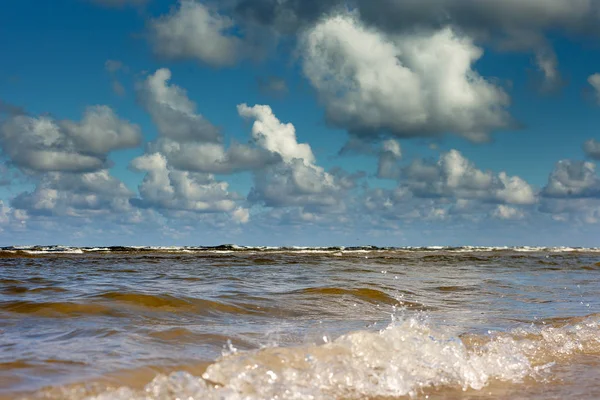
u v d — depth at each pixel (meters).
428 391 4.62
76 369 4.43
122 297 8.62
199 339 5.89
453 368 5.16
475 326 7.47
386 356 5.11
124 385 4.09
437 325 7.45
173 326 6.64
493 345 6.16
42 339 5.63
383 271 19.00
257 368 4.50
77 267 19.00
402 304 9.79
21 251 31.55
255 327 6.89
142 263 22.38
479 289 13.07
